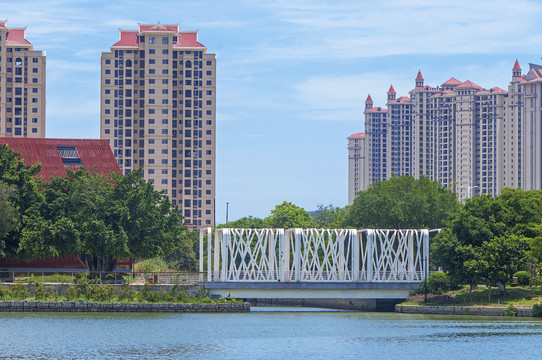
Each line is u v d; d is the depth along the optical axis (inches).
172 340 3838.6
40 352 3437.5
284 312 5605.3
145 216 5452.8
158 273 5497.1
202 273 5369.1
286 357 3462.1
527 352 3590.1
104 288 4869.6
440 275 5531.5
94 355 3408.0
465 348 3703.3
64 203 5339.6
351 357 3481.8
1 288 4788.4
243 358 3427.7
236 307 5128.0
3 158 5423.2
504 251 5059.1
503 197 5935.0
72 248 5226.4
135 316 4672.7
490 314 4997.5
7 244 5334.6
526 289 5428.2
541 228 5270.7
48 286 4940.9
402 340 3949.3
